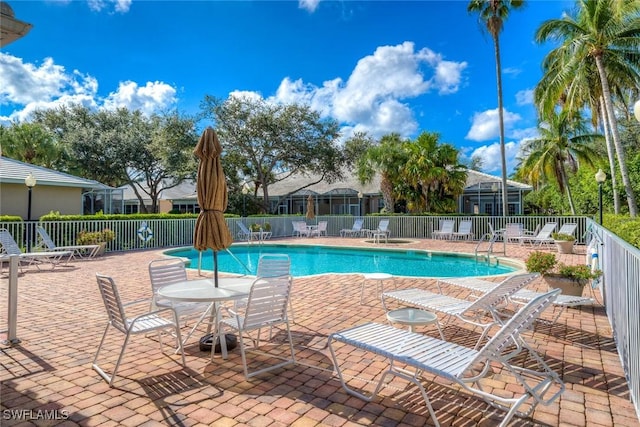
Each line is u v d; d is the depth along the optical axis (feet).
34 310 19.74
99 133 93.30
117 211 100.68
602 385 11.30
